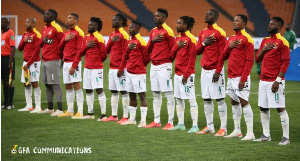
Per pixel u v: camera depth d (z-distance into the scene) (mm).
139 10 64875
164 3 65000
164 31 17047
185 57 16516
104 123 18781
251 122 15344
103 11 65000
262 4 63469
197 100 25641
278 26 14281
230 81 15445
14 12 65500
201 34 16219
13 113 21453
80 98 20266
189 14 63938
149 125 17875
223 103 16062
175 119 20031
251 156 12812
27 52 21656
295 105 23812
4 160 12719
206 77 16047
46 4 65875
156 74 17391
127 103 19047
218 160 12398
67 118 20047
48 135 16156
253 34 60188
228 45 15289
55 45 20688
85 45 19453
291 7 62844
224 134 16094
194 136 15859
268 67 14453
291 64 35594
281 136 16000
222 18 63531
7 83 22703
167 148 13922
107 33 62969
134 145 14383
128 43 17984
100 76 19547
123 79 18844
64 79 20359
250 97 26828
